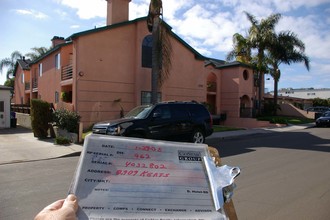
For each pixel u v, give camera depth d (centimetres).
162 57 1812
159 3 1731
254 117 3006
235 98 2947
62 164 949
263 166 893
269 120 2742
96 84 1856
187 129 1223
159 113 1141
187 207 191
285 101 4594
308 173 799
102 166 186
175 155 207
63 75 2123
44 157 1067
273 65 3434
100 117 1867
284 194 606
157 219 181
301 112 3819
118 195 181
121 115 1944
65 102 1956
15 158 1048
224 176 203
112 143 195
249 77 3038
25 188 662
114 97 1934
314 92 7519
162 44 1784
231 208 221
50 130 1565
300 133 2039
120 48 1961
